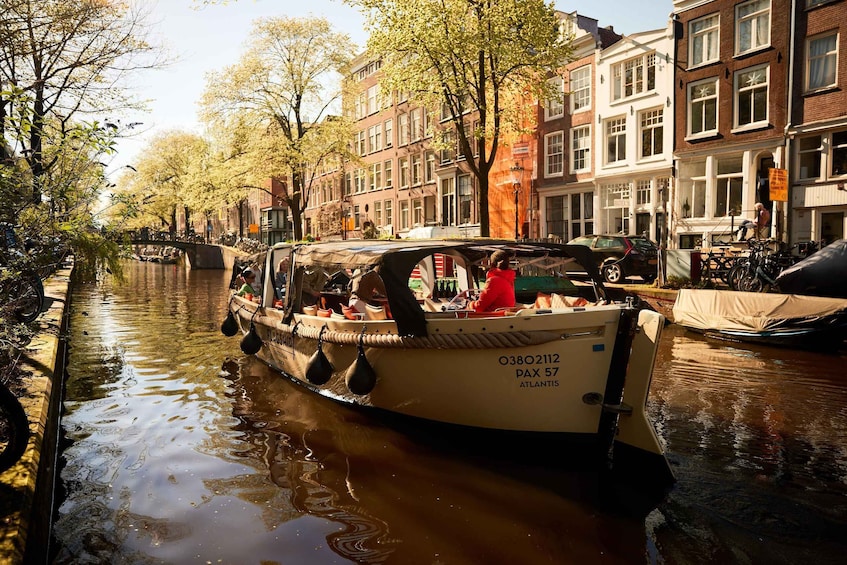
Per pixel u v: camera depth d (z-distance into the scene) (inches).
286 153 1048.8
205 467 198.5
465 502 172.1
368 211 1509.6
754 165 703.1
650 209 820.0
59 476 191.5
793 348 378.9
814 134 644.7
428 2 627.8
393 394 235.0
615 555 144.4
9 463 136.5
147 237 1923.0
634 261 653.9
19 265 207.9
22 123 204.1
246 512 166.9
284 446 217.8
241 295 412.8
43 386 206.2
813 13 637.9
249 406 267.6
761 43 690.8
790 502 170.9
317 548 147.7
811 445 213.6
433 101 711.1
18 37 382.3
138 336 454.9
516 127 772.0
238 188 1149.1
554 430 204.2
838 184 624.1
